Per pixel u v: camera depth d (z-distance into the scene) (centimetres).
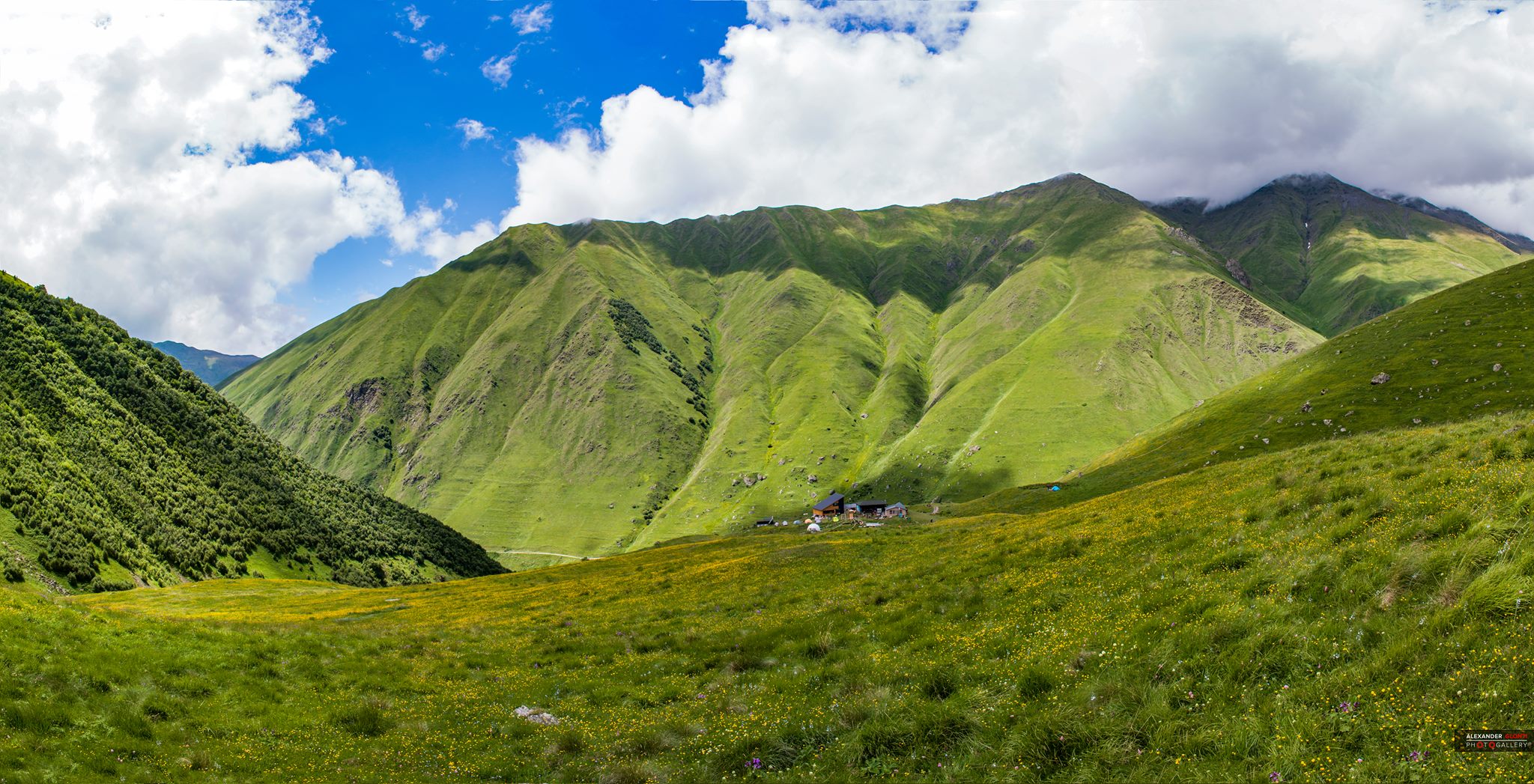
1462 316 17000
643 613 4812
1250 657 1534
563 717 2652
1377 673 1348
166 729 2255
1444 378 14800
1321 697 1351
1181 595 2062
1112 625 2019
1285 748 1245
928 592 3238
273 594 11238
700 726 2159
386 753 2286
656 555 10219
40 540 11625
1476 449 2478
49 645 2555
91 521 12938
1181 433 18462
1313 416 15475
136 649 2806
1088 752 1425
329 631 4347
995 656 2108
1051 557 3262
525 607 6291
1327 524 2267
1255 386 19588
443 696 3002
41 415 15062
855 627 2956
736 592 5191
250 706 2594
